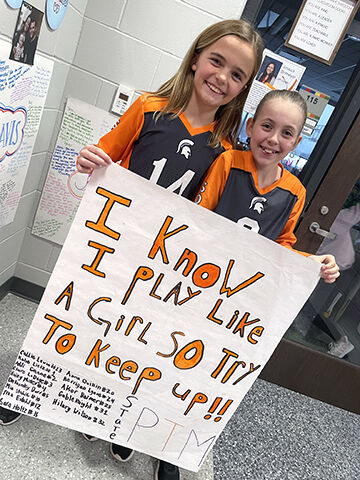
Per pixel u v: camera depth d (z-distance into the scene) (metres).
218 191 1.11
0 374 1.36
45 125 1.60
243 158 1.10
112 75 1.63
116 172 0.82
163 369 0.95
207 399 0.98
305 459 1.61
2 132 1.21
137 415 1.00
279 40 1.67
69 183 1.76
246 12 1.57
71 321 0.92
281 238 1.20
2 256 1.65
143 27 1.56
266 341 0.93
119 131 1.10
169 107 1.07
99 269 0.88
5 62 1.11
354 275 2.11
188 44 1.58
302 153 1.88
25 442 1.19
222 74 0.98
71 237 0.86
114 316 0.91
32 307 1.85
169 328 0.92
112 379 0.97
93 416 1.01
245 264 0.87
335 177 1.82
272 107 1.01
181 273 0.88
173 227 0.85
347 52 1.73
